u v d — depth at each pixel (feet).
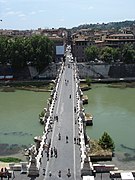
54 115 454.81
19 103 640.58
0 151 406.00
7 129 484.33
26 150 400.06
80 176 269.64
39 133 466.29
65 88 636.48
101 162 373.40
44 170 280.92
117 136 450.30
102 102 641.81
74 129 392.27
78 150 324.80
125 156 387.14
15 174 274.57
